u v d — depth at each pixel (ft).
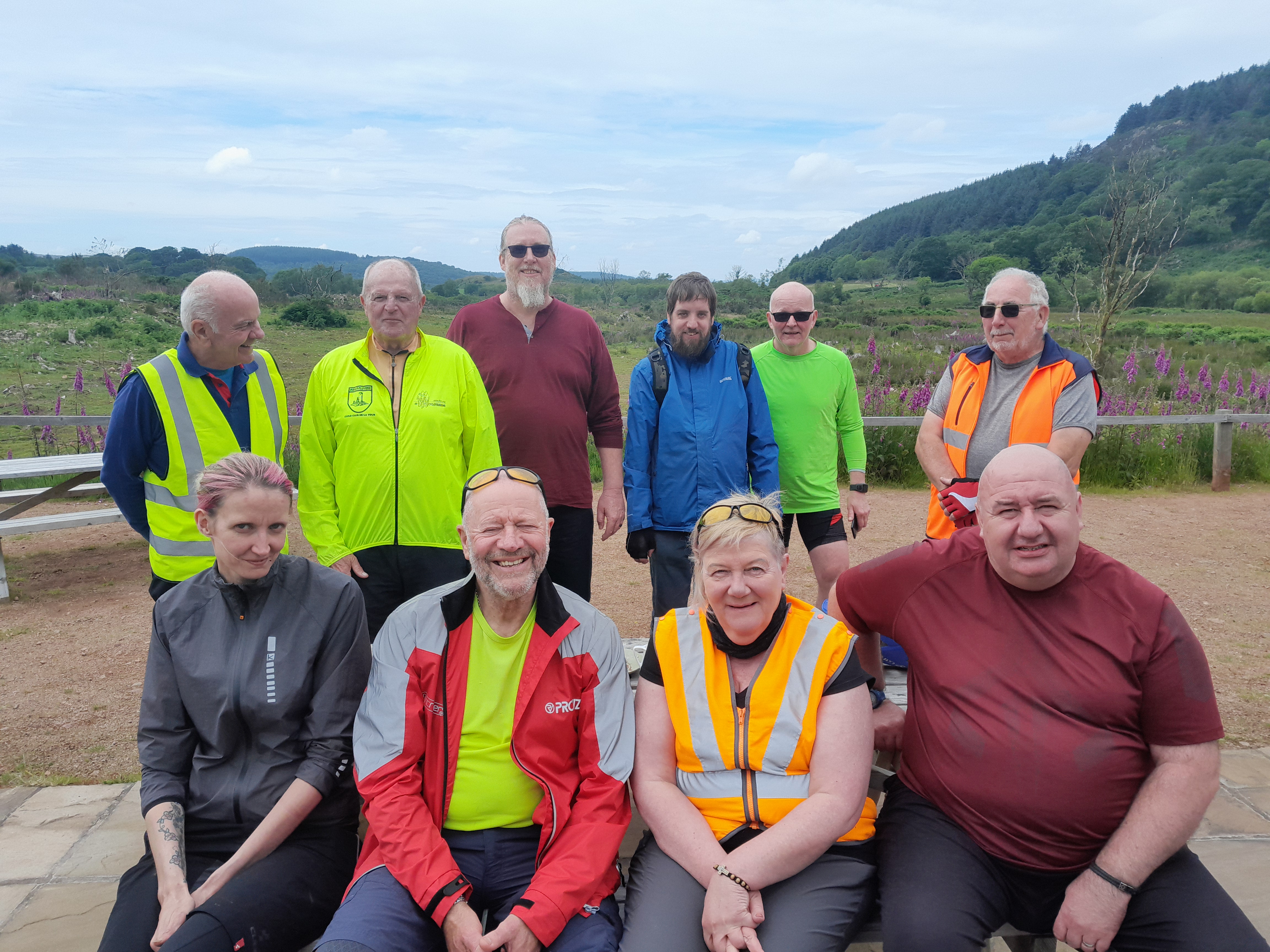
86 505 29.43
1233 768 11.64
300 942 6.61
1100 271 63.77
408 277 10.34
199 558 9.98
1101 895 6.30
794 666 7.00
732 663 7.16
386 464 10.46
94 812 10.68
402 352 10.69
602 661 7.16
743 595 6.80
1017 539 6.63
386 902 6.42
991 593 7.14
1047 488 6.55
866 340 118.01
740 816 6.95
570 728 7.07
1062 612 6.87
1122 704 6.60
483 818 7.02
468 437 11.05
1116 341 101.19
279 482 7.22
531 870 6.98
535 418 12.21
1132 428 34.40
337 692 7.33
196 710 7.18
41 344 83.71
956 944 6.19
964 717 7.00
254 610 7.36
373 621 10.86
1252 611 18.48
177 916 6.27
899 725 8.20
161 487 9.86
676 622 7.41
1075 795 6.58
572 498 12.55
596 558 23.38
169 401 9.61
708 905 6.31
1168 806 6.32
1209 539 24.82
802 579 21.53
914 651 7.43
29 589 20.76
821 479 13.48
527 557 6.84
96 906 8.79
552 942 6.32
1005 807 6.72
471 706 7.02
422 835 6.61
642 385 12.00
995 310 11.05
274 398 10.58
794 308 12.91
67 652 16.37
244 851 6.75
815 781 6.83
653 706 7.33
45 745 12.50
